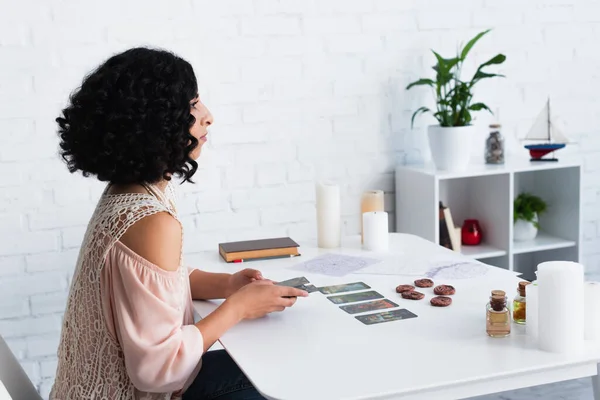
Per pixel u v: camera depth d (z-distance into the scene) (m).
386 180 3.08
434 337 1.46
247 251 2.08
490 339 1.44
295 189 2.95
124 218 1.38
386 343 1.44
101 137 1.39
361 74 2.98
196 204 2.83
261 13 2.81
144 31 2.67
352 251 2.14
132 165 1.40
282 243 2.14
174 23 2.71
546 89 3.27
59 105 2.61
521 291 1.52
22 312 2.66
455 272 1.89
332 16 2.90
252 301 1.55
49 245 2.67
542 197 3.25
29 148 2.60
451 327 1.51
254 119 2.86
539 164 2.99
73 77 2.62
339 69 2.94
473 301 1.66
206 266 2.04
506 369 1.30
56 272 2.69
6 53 2.53
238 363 1.36
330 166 2.99
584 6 3.28
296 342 1.46
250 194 2.89
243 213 2.89
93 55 2.63
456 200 3.20
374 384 1.26
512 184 2.94
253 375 1.30
